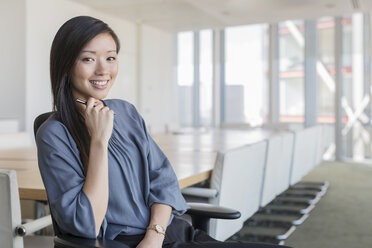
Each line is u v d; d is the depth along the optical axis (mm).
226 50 10508
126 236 1475
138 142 1569
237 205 2447
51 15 7051
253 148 2604
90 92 1424
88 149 1391
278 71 10070
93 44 1402
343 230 3982
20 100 6719
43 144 1342
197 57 10703
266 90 10188
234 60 10453
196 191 2234
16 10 6695
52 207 1321
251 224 4152
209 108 10656
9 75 6770
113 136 1507
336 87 9469
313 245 3535
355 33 9344
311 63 9758
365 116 9328
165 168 1646
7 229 1441
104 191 1310
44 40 6961
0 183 1424
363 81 9328
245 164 2482
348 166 8492
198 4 7328
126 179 1477
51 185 1330
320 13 8062
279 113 10102
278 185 3484
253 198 2746
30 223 1517
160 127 6461
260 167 2805
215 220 2102
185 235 1625
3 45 6777
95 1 7320
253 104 10328
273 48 10000
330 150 9648
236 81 10469
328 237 3762
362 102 9344
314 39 9703
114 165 1462
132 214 1479
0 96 6820
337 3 7285
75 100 1448
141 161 1568
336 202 5215
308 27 9734
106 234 1447
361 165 8625
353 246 3508
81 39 1379
